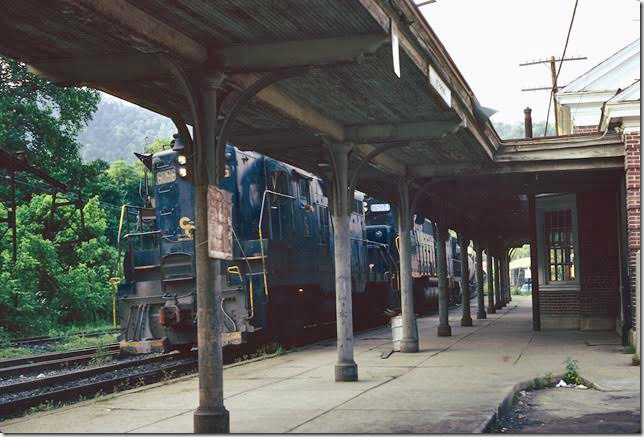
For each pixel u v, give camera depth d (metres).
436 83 10.18
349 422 8.52
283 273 17.97
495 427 8.73
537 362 14.19
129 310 17.20
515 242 46.16
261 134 12.53
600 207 21.45
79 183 35.50
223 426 7.98
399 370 13.58
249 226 17.73
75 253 34.94
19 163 21.30
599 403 10.27
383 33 8.00
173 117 8.34
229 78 8.80
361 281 23.81
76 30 7.39
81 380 14.36
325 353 17.55
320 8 7.18
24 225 33.09
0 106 31.45
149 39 7.15
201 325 8.07
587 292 21.58
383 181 17.28
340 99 10.91
